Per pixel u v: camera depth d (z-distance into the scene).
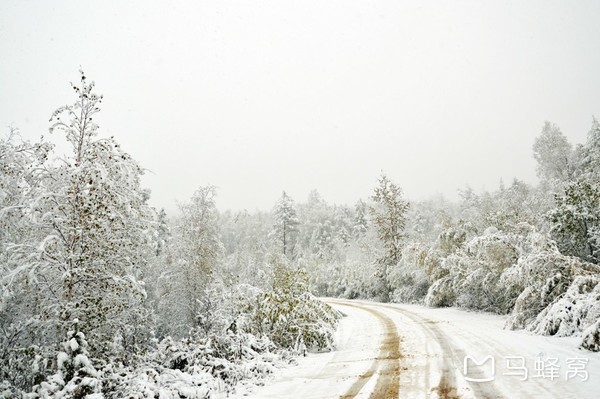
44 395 6.27
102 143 9.00
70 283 8.52
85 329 8.48
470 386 6.52
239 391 7.63
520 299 13.07
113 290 8.85
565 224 16.42
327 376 8.30
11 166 8.95
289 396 7.01
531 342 9.95
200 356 9.23
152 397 6.49
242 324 12.42
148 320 11.98
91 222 8.41
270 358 10.28
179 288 19.61
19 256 8.21
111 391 7.01
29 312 9.27
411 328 14.61
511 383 6.51
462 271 20.69
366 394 6.61
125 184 9.38
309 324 12.27
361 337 13.77
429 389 6.55
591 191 16.30
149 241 9.48
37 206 8.33
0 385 7.36
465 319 16.39
